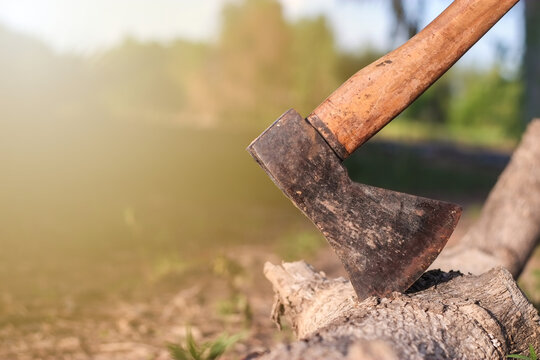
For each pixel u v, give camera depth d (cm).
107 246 212
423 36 70
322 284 85
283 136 68
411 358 60
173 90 778
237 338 88
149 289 165
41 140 323
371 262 69
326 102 69
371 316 65
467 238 120
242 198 352
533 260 198
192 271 188
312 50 867
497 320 69
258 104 836
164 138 414
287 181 68
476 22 70
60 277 173
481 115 1134
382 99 69
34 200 262
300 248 225
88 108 378
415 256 69
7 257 188
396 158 542
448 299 71
